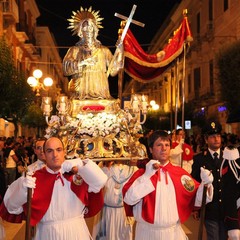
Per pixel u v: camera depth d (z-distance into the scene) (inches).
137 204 173.8
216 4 1104.2
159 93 1724.9
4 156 508.1
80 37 304.7
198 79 1255.5
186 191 175.9
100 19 304.0
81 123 267.6
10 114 698.8
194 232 323.6
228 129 981.2
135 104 283.6
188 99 1333.7
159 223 170.4
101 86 299.0
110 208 244.1
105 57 303.3
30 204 158.7
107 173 245.4
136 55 338.0
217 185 215.3
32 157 605.6
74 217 169.2
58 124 273.6
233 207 213.2
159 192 171.9
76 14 303.3
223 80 701.9
